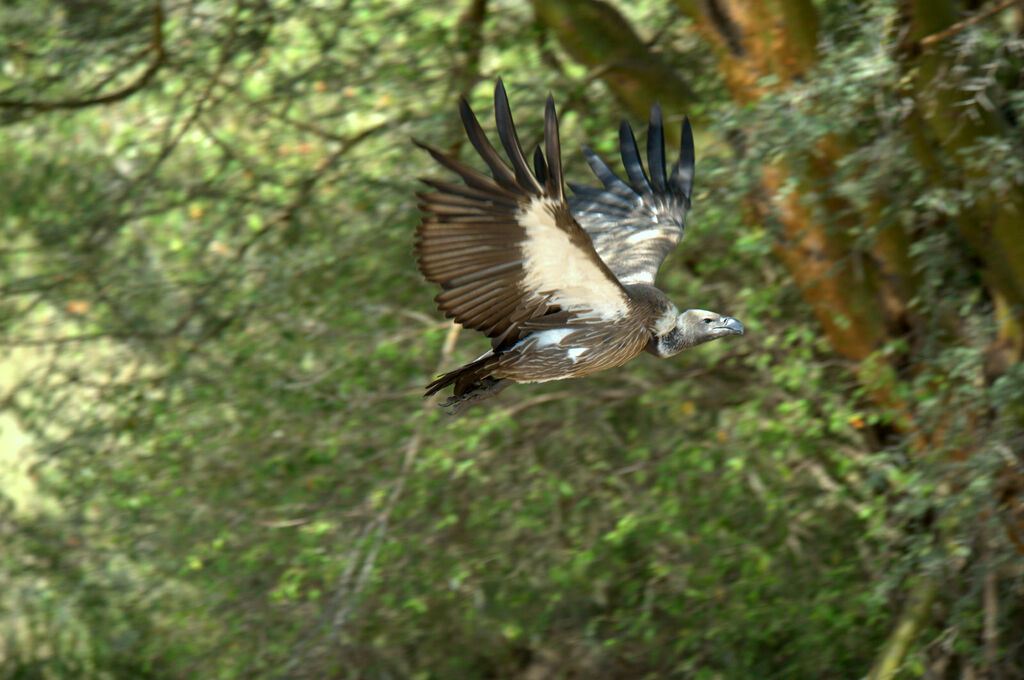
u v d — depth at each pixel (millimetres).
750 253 10141
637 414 12617
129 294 12070
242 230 12570
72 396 12547
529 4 11359
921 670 9492
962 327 10016
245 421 11445
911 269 9922
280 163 12273
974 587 9336
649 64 10398
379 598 11531
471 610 11219
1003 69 10164
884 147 8797
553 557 11570
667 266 11391
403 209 11492
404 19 11688
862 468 10953
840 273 9852
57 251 12492
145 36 12195
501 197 4973
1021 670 10633
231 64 12297
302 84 12094
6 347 12617
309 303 11594
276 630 11648
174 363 11859
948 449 9125
